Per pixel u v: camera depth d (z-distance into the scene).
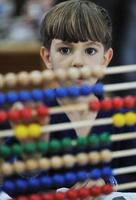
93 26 1.50
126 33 3.70
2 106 1.27
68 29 1.49
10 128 1.36
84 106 1.31
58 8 1.57
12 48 3.45
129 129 1.50
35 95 1.26
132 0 3.67
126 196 1.42
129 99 1.32
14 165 1.25
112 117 1.34
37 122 1.28
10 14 3.93
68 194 1.29
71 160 1.28
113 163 1.53
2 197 1.34
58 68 1.50
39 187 1.30
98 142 1.31
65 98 1.34
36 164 1.26
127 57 3.69
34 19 3.75
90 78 1.37
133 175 1.54
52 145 1.28
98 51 1.50
